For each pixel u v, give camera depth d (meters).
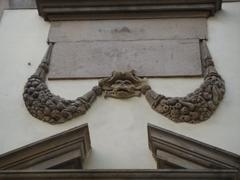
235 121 6.94
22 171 5.71
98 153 6.69
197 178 5.61
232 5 8.40
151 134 6.43
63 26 8.16
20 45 8.00
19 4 8.71
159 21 8.12
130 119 7.02
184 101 7.00
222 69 7.54
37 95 7.16
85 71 7.56
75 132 6.41
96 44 7.88
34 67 7.71
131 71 7.44
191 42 7.84
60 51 7.83
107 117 7.06
